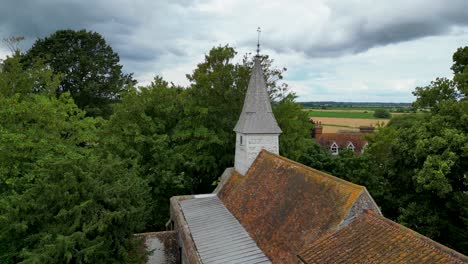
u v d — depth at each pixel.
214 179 32.22
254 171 21.52
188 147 28.56
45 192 12.84
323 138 62.66
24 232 13.17
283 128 32.81
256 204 18.44
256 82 23.25
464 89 23.52
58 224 12.59
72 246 11.72
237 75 30.92
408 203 24.70
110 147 26.44
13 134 17.28
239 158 24.33
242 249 15.33
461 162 20.16
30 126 19.94
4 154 17.33
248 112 22.91
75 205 12.66
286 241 14.16
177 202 23.30
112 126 27.55
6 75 25.81
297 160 32.44
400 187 25.98
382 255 10.48
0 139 17.27
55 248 11.29
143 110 28.05
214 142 28.36
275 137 23.20
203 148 29.77
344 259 11.02
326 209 13.63
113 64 57.97
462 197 20.78
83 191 13.12
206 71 31.72
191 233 17.77
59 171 13.57
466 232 22.27
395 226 11.39
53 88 26.72
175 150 28.20
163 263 19.95
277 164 19.73
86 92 51.03
